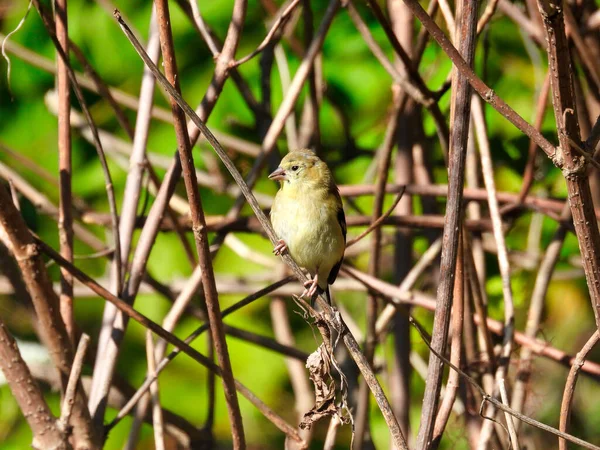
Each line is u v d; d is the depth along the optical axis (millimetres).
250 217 9922
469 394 8773
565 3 8656
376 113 13930
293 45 11492
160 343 9062
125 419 13867
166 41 6191
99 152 7863
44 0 13586
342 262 9781
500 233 8070
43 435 6992
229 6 13758
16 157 10953
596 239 5469
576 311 14430
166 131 14000
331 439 7383
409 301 9492
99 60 13867
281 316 12445
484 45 9961
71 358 7289
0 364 6992
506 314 8125
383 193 9383
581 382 13289
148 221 7852
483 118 8133
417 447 6055
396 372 10430
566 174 5332
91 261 14328
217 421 14383
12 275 9797
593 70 8789
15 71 13797
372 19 13820
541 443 12836
